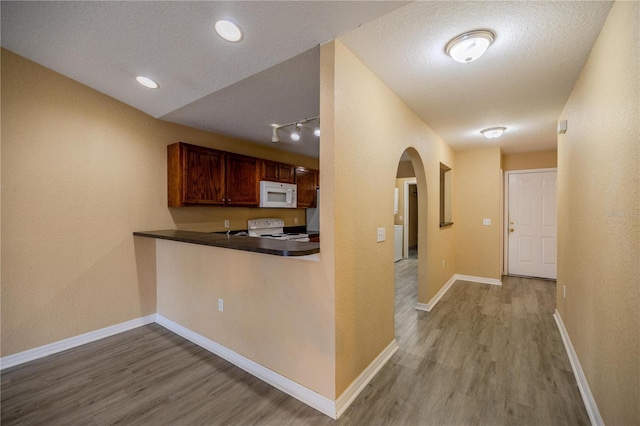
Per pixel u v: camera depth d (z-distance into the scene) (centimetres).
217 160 347
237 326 231
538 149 477
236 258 229
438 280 392
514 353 246
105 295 280
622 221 132
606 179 153
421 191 344
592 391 172
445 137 394
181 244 283
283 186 439
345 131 181
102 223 276
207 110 292
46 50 212
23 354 232
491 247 471
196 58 204
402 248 695
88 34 189
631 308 121
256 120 324
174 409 181
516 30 162
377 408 180
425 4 143
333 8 148
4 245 223
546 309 351
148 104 288
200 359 240
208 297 256
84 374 218
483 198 475
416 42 175
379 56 190
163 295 309
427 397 190
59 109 247
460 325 305
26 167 231
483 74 213
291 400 189
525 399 187
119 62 219
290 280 194
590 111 184
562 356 240
